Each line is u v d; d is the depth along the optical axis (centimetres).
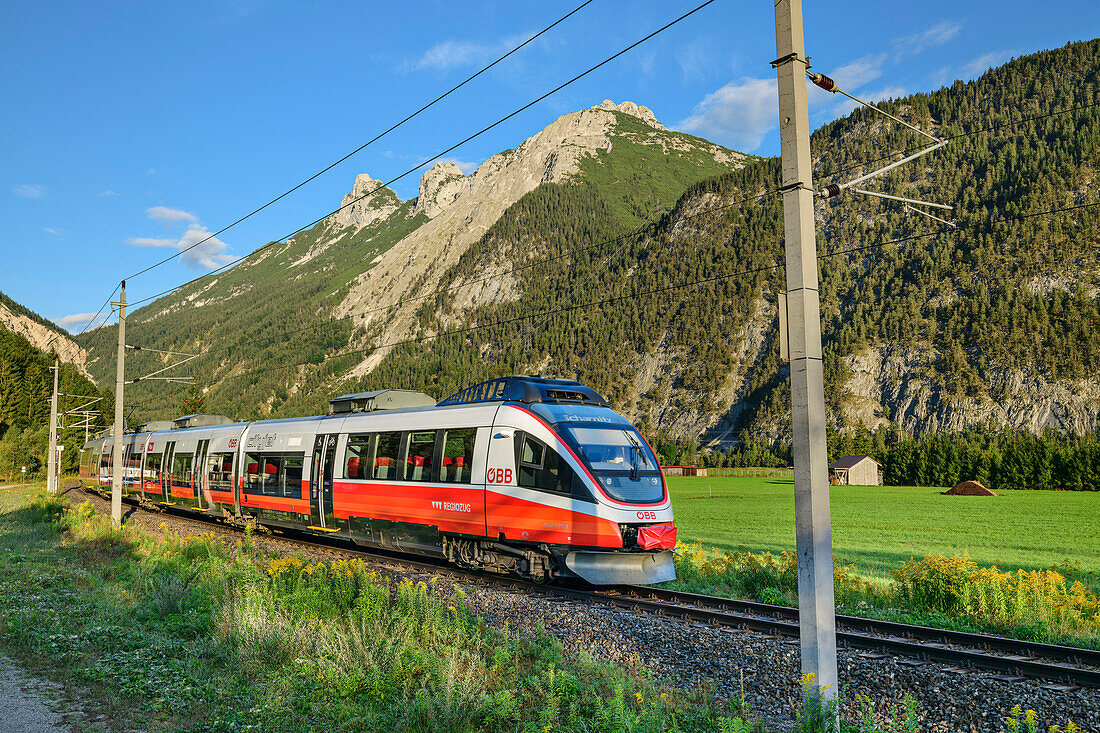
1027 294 18012
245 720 734
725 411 19038
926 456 11956
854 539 4241
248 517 2602
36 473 9150
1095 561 3222
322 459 2203
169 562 1722
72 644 1003
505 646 1009
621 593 1527
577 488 1507
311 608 1184
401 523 1891
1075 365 15788
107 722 719
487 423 1697
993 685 841
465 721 736
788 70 764
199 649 1002
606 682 855
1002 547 3809
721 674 929
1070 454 10406
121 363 2877
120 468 2698
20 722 705
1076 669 871
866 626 1188
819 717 690
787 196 759
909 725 693
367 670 877
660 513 1532
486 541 1680
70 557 1900
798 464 736
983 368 16762
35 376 11200
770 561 1859
